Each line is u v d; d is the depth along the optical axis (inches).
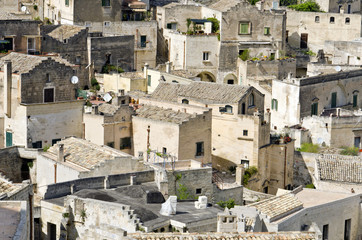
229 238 5032.0
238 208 5925.2
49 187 6481.3
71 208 6023.6
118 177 6835.6
